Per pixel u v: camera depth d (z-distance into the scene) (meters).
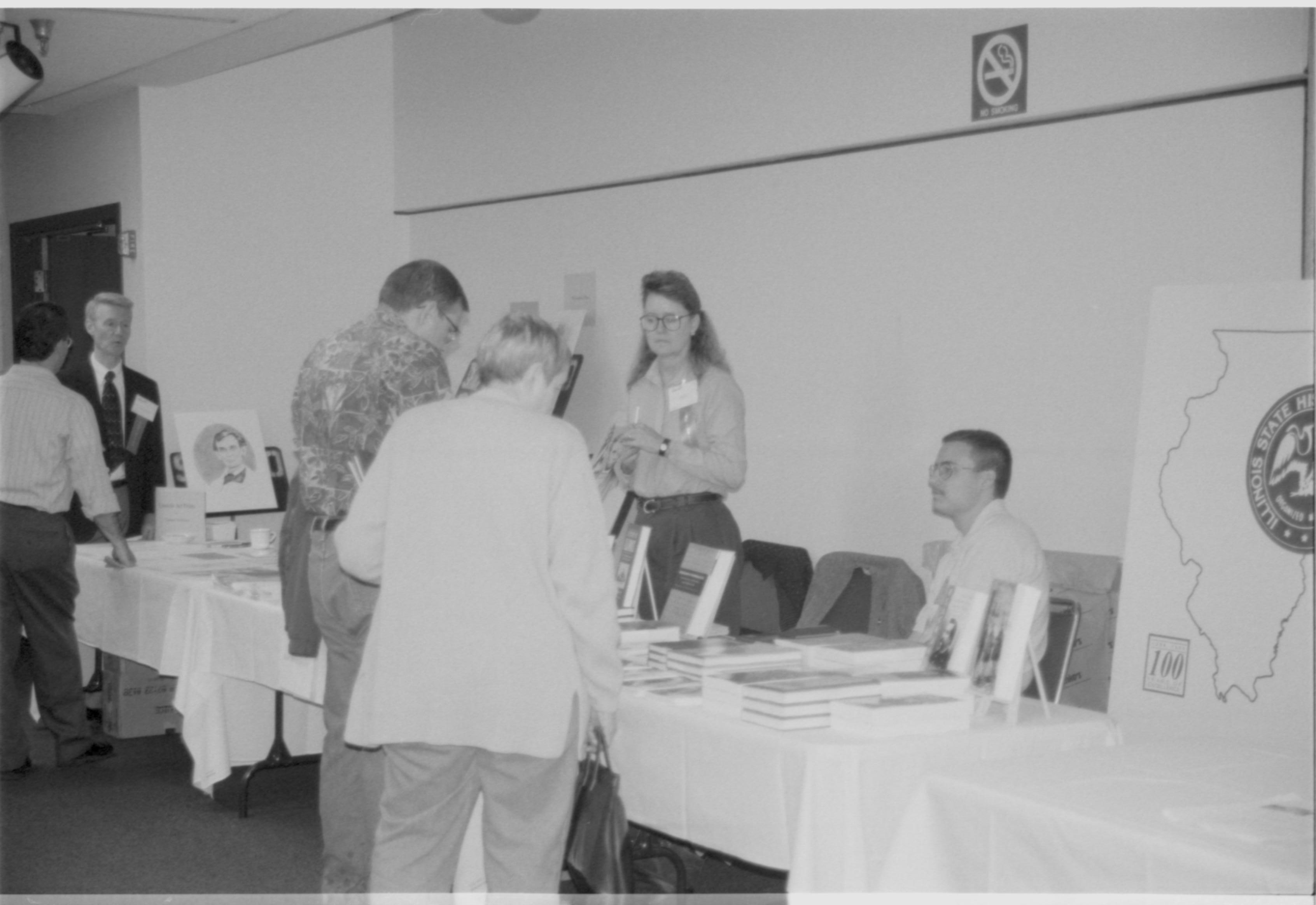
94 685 5.41
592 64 5.92
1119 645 2.79
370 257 7.06
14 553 4.40
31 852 3.71
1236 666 2.62
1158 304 2.84
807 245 5.02
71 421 4.38
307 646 3.17
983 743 2.28
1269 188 3.70
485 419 2.30
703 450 3.70
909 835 2.01
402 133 7.04
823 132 4.93
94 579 4.66
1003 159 4.35
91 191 6.76
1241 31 3.72
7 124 7.27
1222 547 2.67
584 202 6.03
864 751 2.15
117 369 5.31
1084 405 4.18
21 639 4.67
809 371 5.05
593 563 2.29
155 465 5.42
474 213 6.67
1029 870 1.87
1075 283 4.18
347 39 6.93
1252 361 2.68
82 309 6.95
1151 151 3.96
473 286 6.70
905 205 4.66
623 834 2.36
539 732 2.26
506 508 2.25
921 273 4.63
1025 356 4.32
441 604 2.26
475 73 6.56
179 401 6.53
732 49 5.26
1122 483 4.07
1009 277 4.36
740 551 3.87
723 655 2.68
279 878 3.49
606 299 5.95
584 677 2.34
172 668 4.07
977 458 2.78
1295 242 3.65
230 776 4.46
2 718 4.52
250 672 3.75
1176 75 3.88
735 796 2.29
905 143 4.65
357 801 3.02
